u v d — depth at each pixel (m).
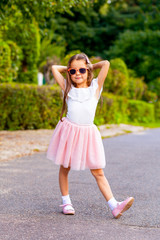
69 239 2.91
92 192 4.52
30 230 3.12
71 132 3.52
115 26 34.28
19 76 15.98
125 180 5.29
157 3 33.50
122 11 37.75
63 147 3.52
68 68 3.60
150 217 3.55
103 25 34.50
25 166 6.21
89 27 33.53
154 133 13.31
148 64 26.97
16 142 8.88
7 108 11.40
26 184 4.90
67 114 3.64
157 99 25.72
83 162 3.51
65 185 3.69
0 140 9.12
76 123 3.54
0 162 6.50
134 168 6.27
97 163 3.50
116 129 14.22
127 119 20.09
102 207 3.87
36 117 11.71
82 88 3.62
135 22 32.28
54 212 3.67
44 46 20.64
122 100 17.78
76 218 3.48
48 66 15.52
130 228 3.22
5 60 12.66
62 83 3.68
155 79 26.95
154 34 27.45
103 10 34.69
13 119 11.46
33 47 15.90
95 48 33.62
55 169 6.00
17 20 10.14
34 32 15.70
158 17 30.33
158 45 27.48
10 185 4.83
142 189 4.74
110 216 3.57
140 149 8.73
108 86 19.19
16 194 4.37
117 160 7.09
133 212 3.71
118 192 4.56
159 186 4.94
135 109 20.48
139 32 28.11
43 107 11.73
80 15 32.38
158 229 3.21
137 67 27.66
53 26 29.53
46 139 9.62
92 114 3.58
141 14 32.84
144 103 20.80
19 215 3.55
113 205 3.50
